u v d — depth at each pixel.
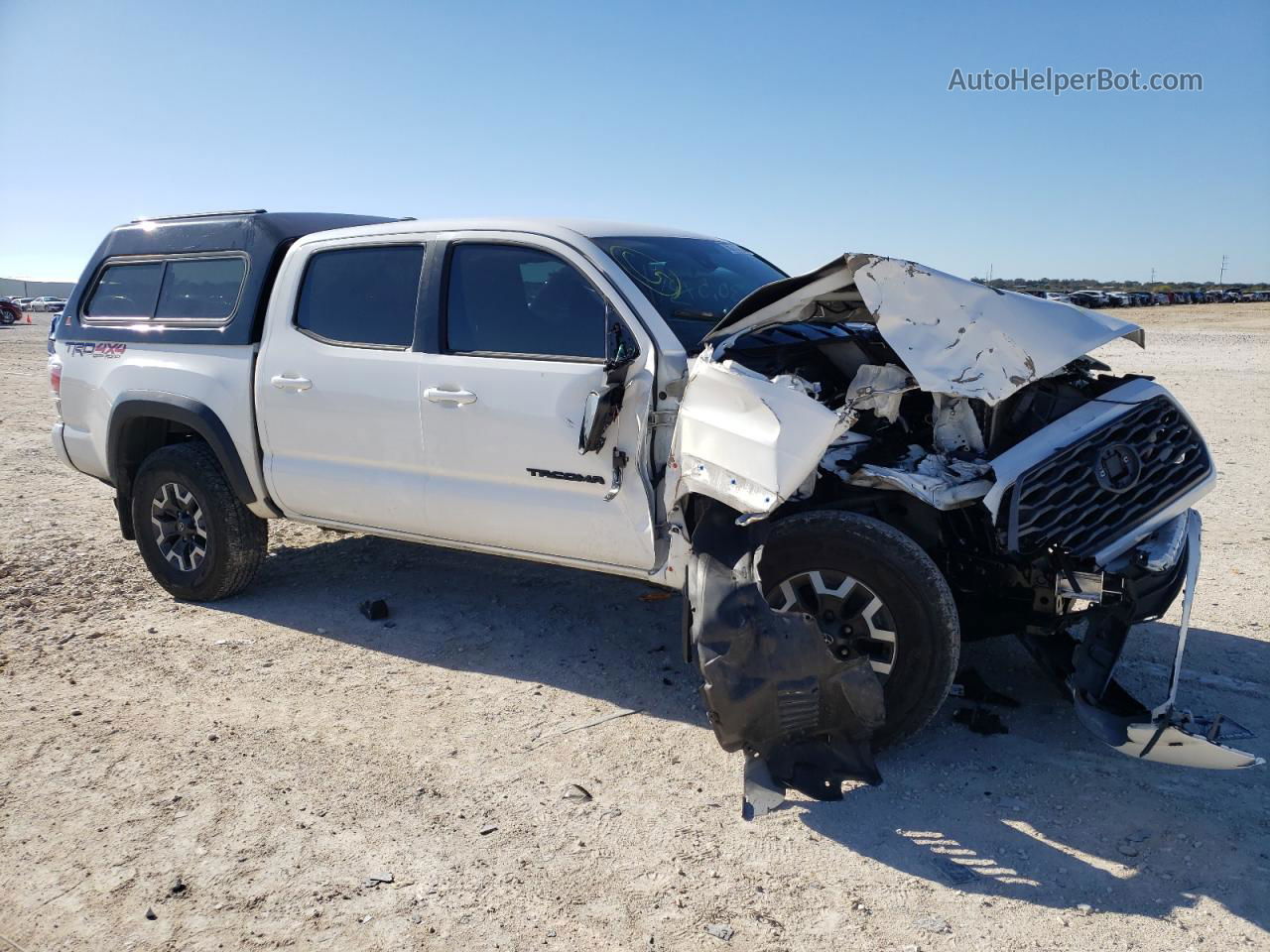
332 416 4.94
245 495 5.35
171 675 4.68
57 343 6.13
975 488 3.53
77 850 3.26
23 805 3.54
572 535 4.34
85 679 4.63
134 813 3.48
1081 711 3.53
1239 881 3.04
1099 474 3.51
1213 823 3.37
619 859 3.21
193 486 5.46
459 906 2.97
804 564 3.74
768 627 3.41
